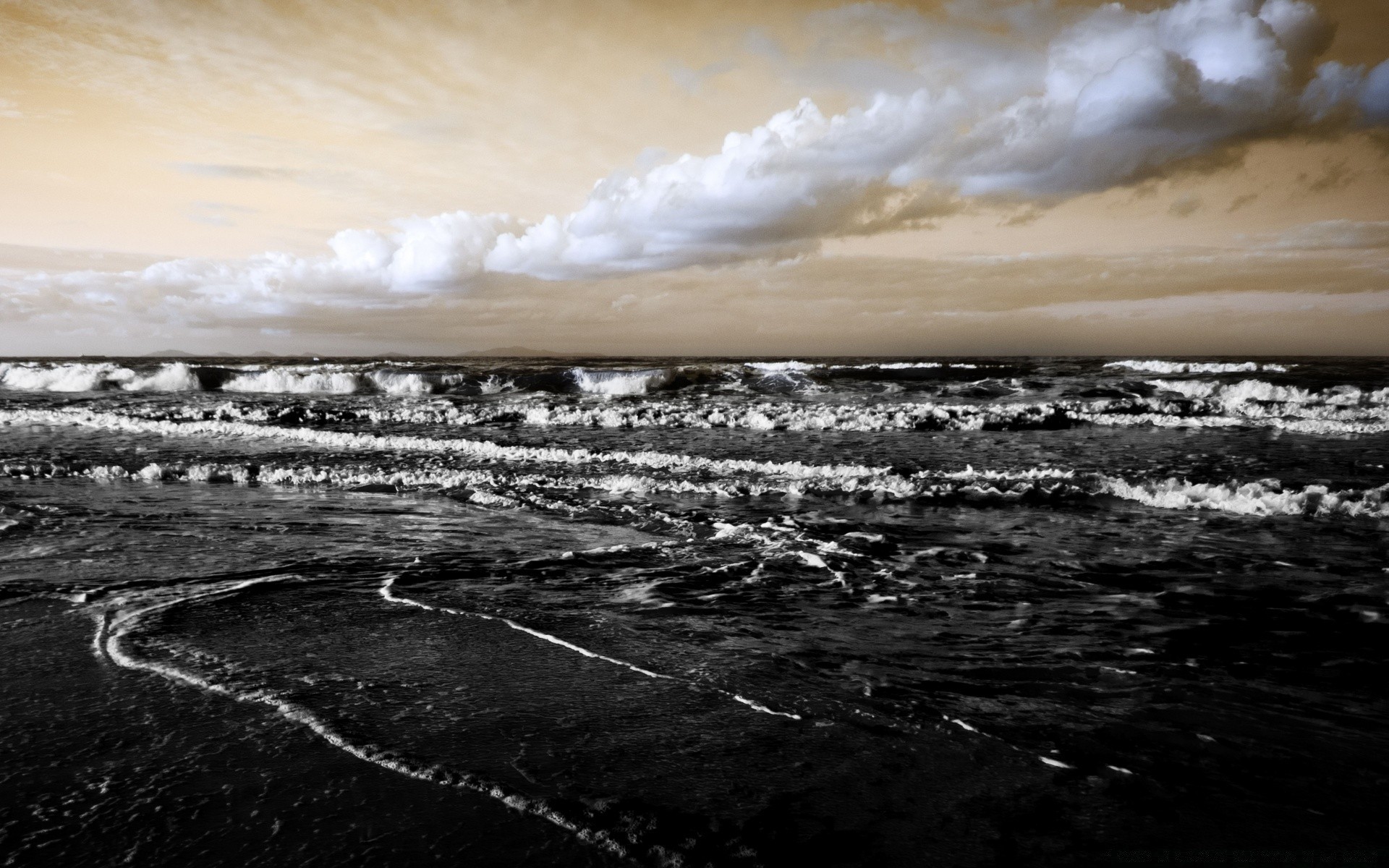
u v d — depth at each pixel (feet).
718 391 75.41
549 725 8.54
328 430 44.16
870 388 75.20
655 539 18.67
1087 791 7.31
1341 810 7.05
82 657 10.39
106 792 7.02
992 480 26.53
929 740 8.32
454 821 6.67
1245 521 21.08
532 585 14.47
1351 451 34.65
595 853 6.26
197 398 69.46
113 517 20.27
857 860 6.21
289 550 16.93
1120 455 33.96
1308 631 12.24
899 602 13.75
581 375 81.00
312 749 7.88
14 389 82.58
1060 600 13.94
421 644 11.10
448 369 97.86
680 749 8.03
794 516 21.47
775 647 11.23
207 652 10.67
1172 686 9.93
